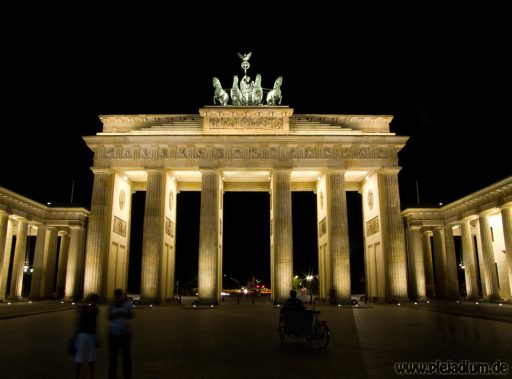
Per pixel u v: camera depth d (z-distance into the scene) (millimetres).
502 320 37938
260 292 136250
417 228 81438
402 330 32469
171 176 77875
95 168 70938
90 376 17031
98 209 70062
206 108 73188
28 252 110750
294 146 72062
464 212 76562
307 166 71375
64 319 42344
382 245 70500
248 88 78125
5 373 18297
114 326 16688
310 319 24781
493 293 71000
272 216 74562
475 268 78125
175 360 20828
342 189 70938
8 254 78188
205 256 68375
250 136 70938
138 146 72000
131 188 83750
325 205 74875
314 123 74188
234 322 39906
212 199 70312
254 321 40875
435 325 35906
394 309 56688
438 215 83000
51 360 21047
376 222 74500
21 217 72312
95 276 67875
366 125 75000
